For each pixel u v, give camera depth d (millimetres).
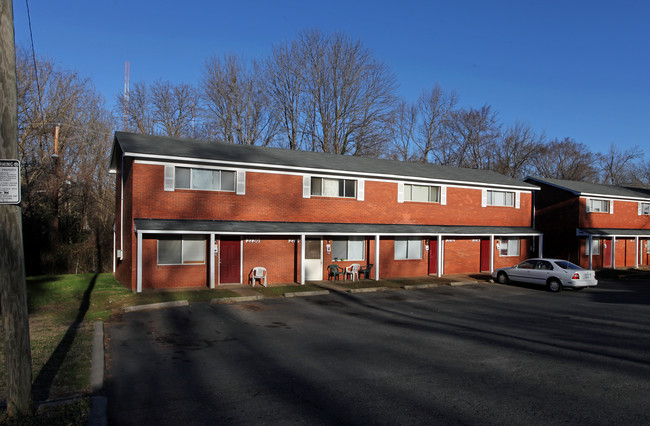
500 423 5922
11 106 5461
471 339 10977
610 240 33938
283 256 20969
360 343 10445
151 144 19406
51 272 26219
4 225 5473
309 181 21438
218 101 39938
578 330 12234
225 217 19453
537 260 22125
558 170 57375
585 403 6688
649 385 7582
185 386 7301
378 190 23406
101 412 5918
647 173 63656
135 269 17641
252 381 7582
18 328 5590
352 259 22953
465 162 49312
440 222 25438
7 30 5465
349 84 40219
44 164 27859
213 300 15883
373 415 6145
